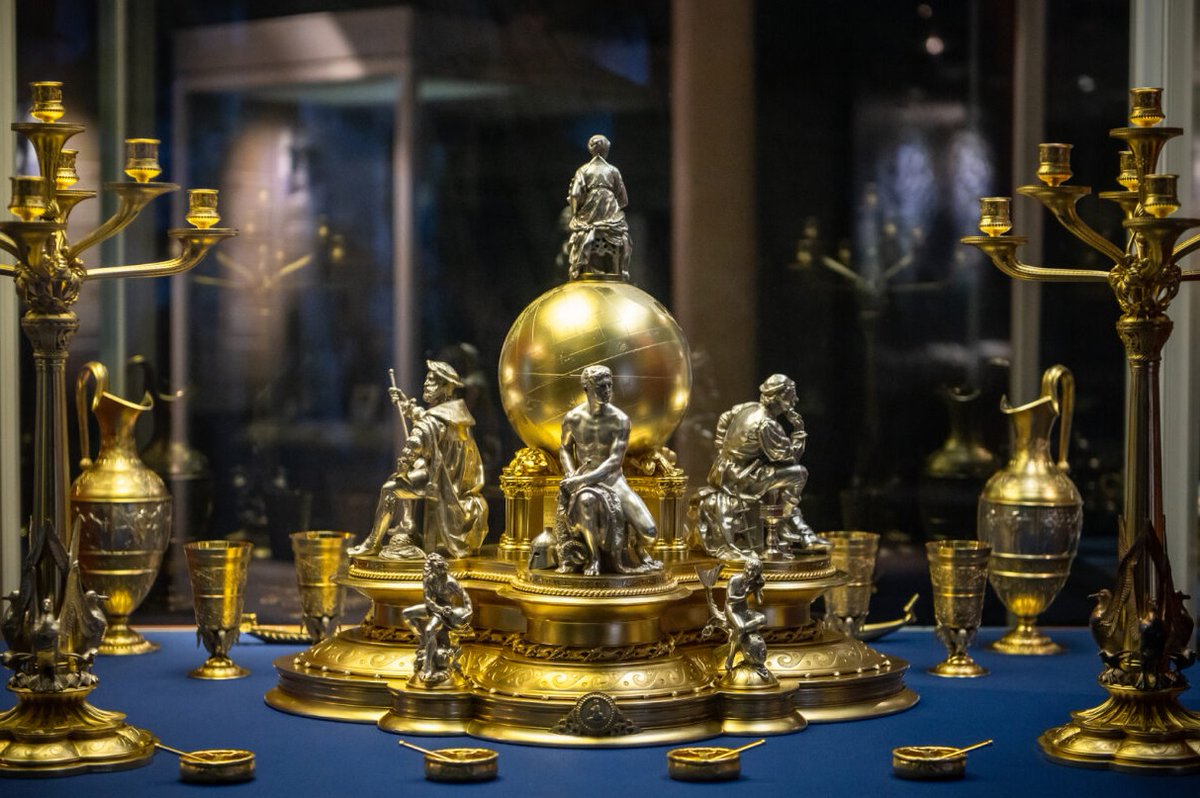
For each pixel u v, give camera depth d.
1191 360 8.52
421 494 6.81
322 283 9.01
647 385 6.68
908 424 9.03
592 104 8.95
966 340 9.00
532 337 6.75
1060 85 8.89
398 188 8.96
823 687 6.55
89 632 5.85
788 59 8.94
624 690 6.12
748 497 6.86
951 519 9.02
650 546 6.33
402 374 9.01
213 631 7.46
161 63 8.90
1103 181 8.92
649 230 8.99
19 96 8.76
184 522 9.00
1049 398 8.11
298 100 8.95
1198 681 7.33
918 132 8.96
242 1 8.91
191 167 8.93
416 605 6.59
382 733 6.28
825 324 9.02
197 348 8.97
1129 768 5.73
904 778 5.62
